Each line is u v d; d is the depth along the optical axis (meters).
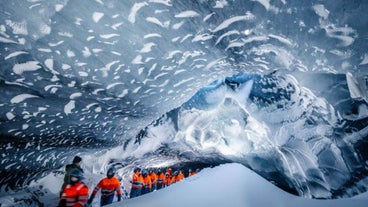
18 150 4.54
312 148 5.54
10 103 3.39
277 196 4.98
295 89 5.57
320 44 2.93
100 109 4.78
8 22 2.44
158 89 4.73
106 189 4.49
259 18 2.90
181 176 12.21
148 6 2.76
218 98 7.83
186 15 2.95
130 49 3.35
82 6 2.58
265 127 6.71
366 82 4.20
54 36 2.78
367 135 4.63
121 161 9.15
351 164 4.86
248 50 3.71
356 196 4.63
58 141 5.32
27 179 5.66
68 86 3.65
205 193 4.71
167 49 3.56
